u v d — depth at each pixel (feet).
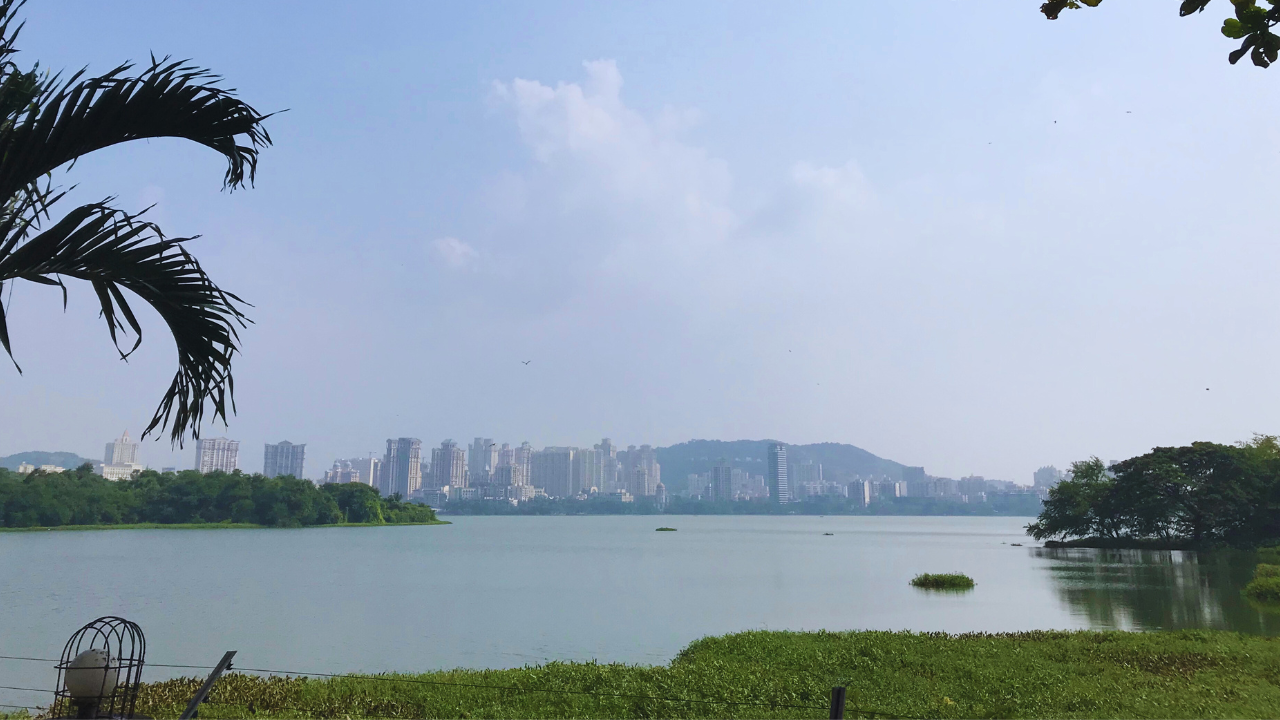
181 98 22.13
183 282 23.25
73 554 264.72
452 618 121.08
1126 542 295.07
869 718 41.63
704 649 68.18
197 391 24.53
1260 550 229.45
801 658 59.11
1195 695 47.37
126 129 21.80
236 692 45.32
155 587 165.48
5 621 115.24
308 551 300.81
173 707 40.78
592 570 220.84
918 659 58.29
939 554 294.25
